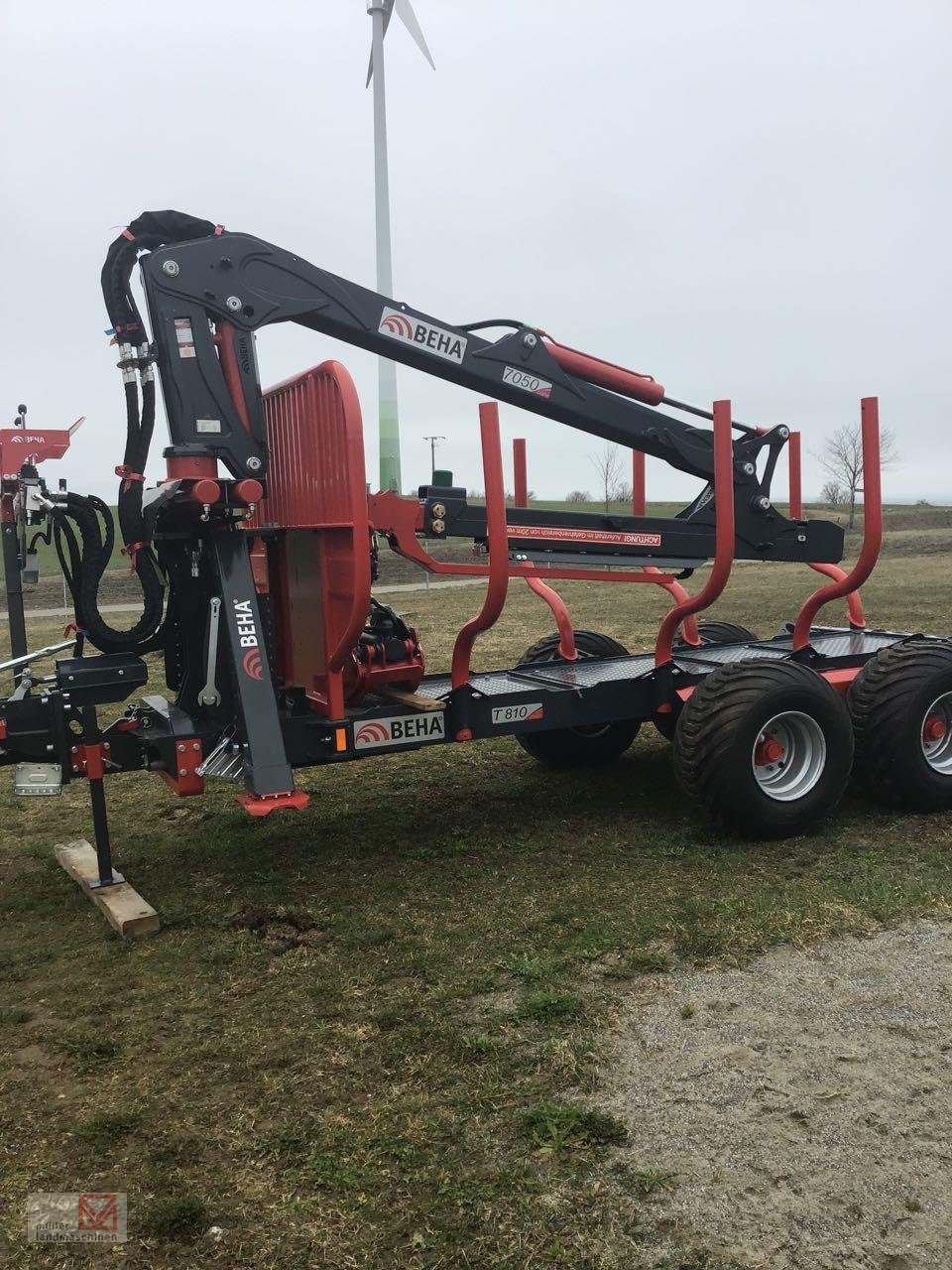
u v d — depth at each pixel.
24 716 4.05
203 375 4.21
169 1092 2.76
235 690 4.14
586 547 5.03
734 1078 2.70
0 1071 2.91
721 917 3.74
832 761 4.73
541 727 4.84
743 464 5.55
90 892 4.20
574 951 3.51
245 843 4.95
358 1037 3.01
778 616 14.00
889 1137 2.44
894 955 3.39
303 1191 2.33
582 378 5.34
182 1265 2.12
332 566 4.36
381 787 5.93
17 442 4.27
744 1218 2.19
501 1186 2.31
